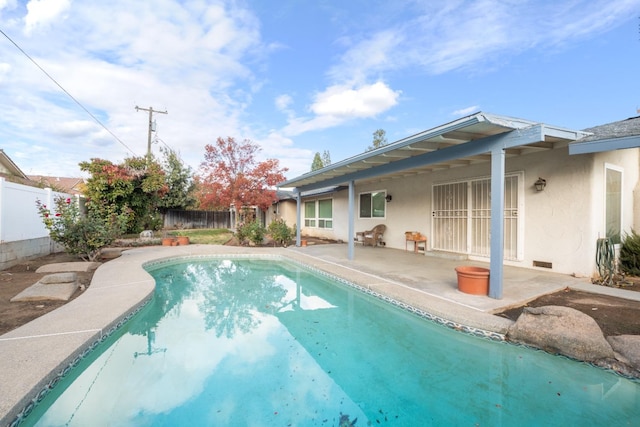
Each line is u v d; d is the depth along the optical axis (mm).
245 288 7336
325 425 2600
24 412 2533
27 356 3139
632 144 4719
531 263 7117
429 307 4633
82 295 5398
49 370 2879
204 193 16438
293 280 8023
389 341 4215
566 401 2797
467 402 2861
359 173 8789
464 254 8836
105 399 2971
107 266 8133
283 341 4301
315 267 8328
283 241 13484
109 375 3416
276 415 2736
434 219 9914
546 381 3121
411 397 2975
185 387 3184
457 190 9117
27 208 8758
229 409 2822
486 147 5094
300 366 3604
